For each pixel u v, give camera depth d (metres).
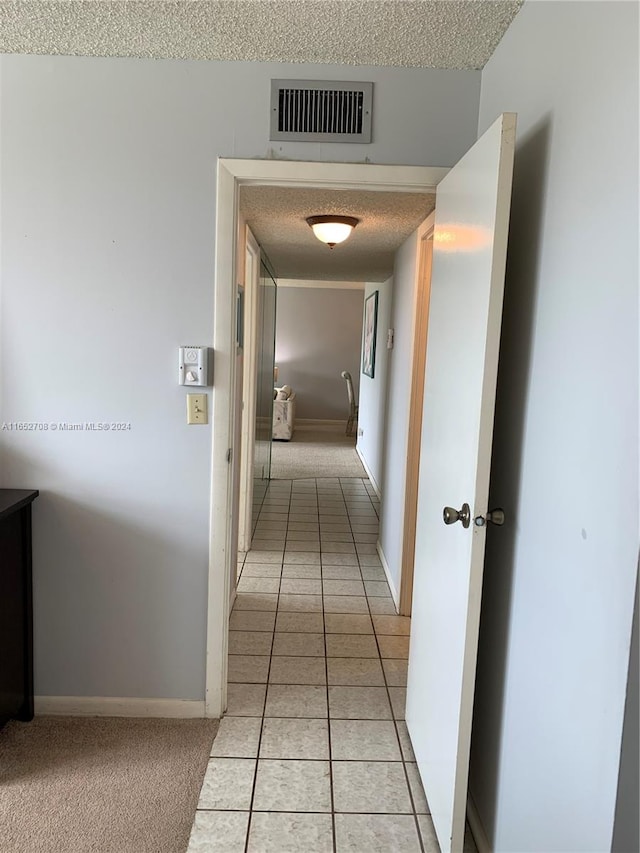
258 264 3.71
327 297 9.03
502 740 1.54
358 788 1.86
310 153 1.98
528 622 1.38
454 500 1.65
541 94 1.41
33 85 1.94
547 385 1.32
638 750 0.94
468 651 1.49
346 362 9.14
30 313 2.03
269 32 1.76
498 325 1.40
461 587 1.54
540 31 1.42
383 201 2.53
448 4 1.57
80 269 2.02
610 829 0.97
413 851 1.64
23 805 1.74
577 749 1.10
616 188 1.02
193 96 1.95
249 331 3.72
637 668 0.93
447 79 1.96
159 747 2.02
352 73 1.96
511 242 1.62
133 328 2.04
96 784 1.83
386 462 3.88
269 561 3.76
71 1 1.62
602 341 1.05
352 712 2.25
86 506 2.12
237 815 1.73
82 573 2.15
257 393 4.40
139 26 1.74
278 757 1.99
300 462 6.80
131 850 1.60
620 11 1.02
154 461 2.10
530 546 1.38
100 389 2.07
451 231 1.79
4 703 1.98
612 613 0.99
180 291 2.03
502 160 1.36
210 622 2.15
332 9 1.61
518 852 1.39
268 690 2.38
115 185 1.98
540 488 1.33
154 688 2.20
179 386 2.06
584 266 1.14
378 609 3.13
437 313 1.94
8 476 2.10
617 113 1.03
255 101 1.96
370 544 4.15
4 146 1.96
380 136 1.98
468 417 1.54
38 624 2.16
